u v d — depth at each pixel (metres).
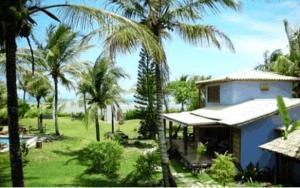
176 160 22.36
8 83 9.14
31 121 47.47
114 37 11.97
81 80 30.06
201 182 16.30
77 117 54.88
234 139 18.89
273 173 17.27
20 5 8.93
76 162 20.69
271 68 36.16
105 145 18.23
